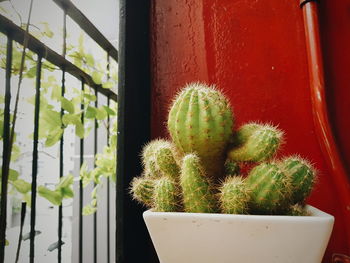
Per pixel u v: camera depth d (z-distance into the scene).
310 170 0.22
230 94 0.37
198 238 0.20
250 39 0.38
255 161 0.22
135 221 0.34
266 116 0.36
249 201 0.20
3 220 0.35
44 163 0.67
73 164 0.98
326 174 0.33
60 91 0.48
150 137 0.38
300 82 0.35
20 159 0.45
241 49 0.38
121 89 0.34
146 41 0.39
